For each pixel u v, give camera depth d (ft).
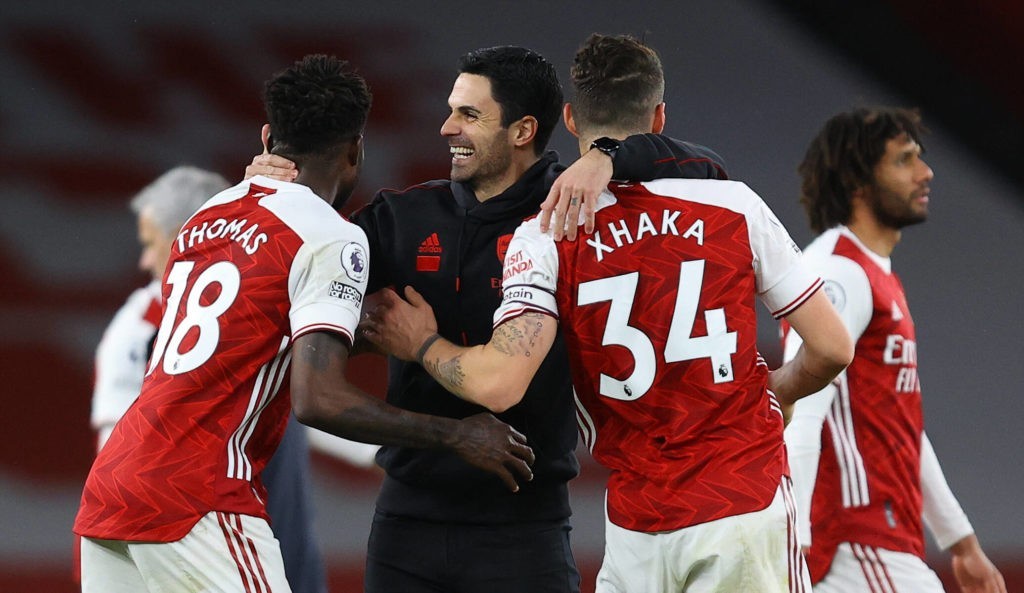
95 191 124.67
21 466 100.78
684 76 141.69
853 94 143.23
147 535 31.83
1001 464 109.19
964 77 146.20
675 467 31.45
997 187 140.87
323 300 32.55
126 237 121.90
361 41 135.85
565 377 37.45
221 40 134.62
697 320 31.63
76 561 45.39
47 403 107.65
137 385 44.34
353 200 122.93
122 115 129.49
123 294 117.80
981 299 125.90
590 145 33.60
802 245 127.85
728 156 135.33
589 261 31.91
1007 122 143.13
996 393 116.67
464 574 37.40
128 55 132.67
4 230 119.96
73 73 131.13
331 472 98.17
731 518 30.86
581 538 91.04
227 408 32.68
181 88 131.75
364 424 32.32
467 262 37.06
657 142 32.71
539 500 37.78
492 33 139.03
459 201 37.55
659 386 31.68
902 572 42.47
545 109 37.17
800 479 41.11
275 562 33.14
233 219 34.42
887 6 144.05
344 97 35.40
